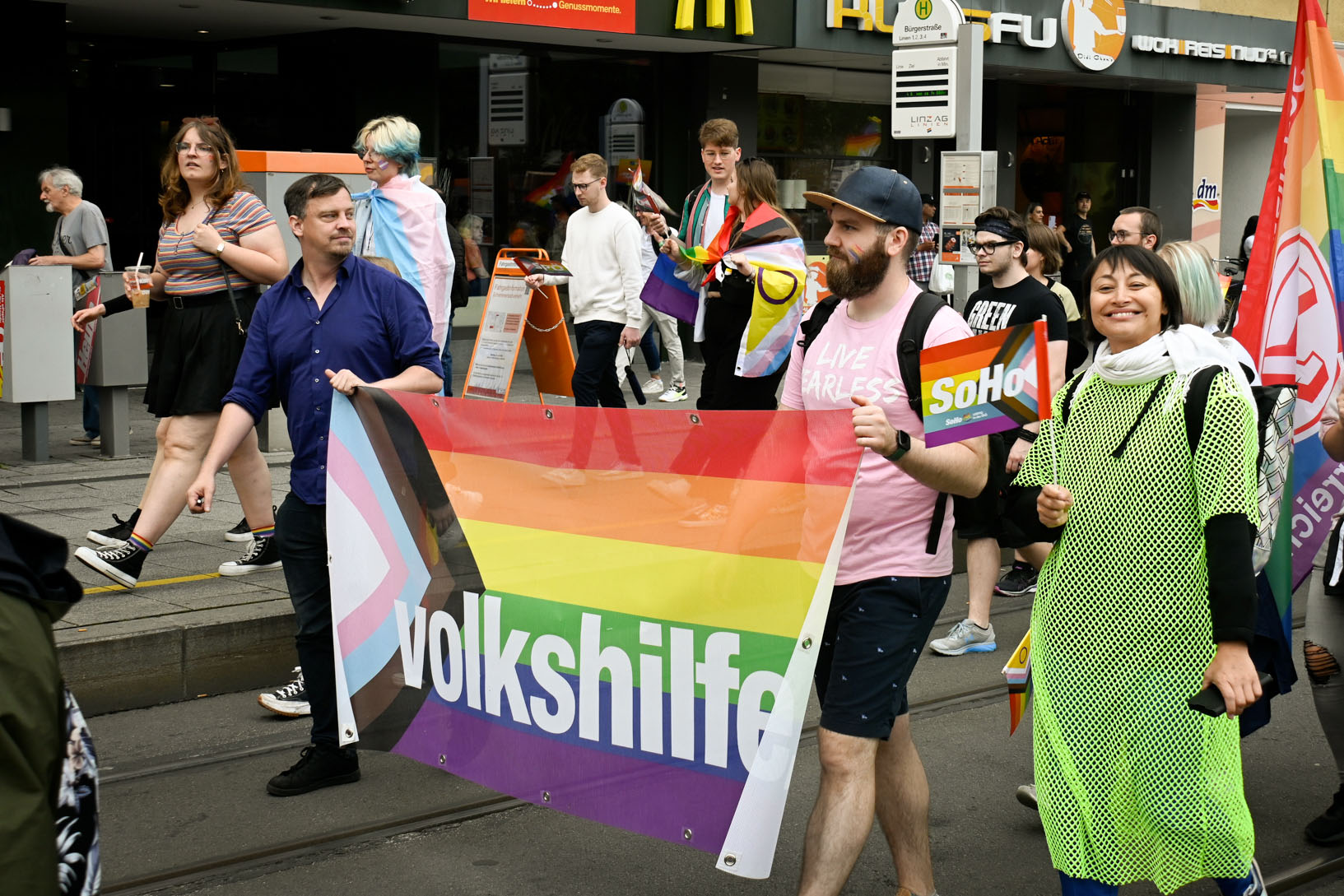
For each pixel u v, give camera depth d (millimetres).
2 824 2111
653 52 17141
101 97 15805
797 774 4969
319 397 4570
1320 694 4520
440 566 4121
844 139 19531
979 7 18672
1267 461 3596
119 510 7852
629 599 3637
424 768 5016
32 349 9328
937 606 3520
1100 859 3301
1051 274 6789
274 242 6336
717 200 7438
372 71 14875
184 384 6195
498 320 8297
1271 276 5109
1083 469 3371
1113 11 20141
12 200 13172
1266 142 26984
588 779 3770
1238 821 3307
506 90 16078
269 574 6617
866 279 3502
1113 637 3287
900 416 3482
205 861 4176
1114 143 23672
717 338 7094
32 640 2197
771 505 3369
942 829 4504
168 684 5668
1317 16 5000
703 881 4082
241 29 14992
